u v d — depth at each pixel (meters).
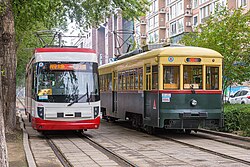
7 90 16.69
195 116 15.80
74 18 24.84
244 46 20.52
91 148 13.84
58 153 12.80
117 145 14.37
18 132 17.17
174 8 61.84
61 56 16.56
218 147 13.53
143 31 72.06
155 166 10.30
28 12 21.77
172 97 15.79
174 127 15.81
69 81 16.41
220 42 20.47
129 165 10.52
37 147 14.12
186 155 12.02
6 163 6.51
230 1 45.00
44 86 16.22
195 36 23.75
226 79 20.88
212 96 16.09
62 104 16.17
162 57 15.87
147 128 17.86
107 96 23.97
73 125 16.19
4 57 16.72
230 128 16.95
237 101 35.00
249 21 21.27
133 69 18.89
